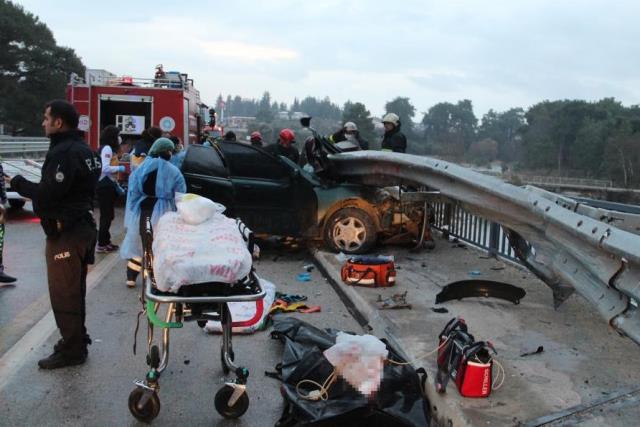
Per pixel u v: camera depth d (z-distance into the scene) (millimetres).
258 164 9586
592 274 4566
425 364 4648
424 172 7945
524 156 71500
